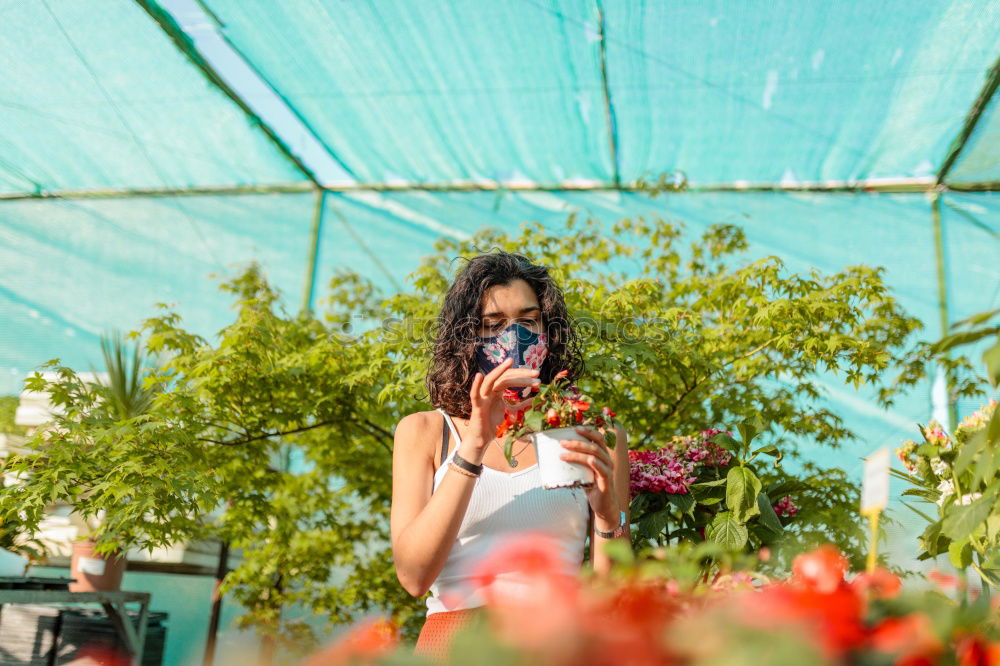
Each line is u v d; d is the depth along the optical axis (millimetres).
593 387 2828
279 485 3484
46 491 2295
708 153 4887
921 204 5098
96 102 4137
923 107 4203
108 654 2725
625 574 492
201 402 2824
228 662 450
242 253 5270
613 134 4734
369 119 4641
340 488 3891
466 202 5578
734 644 369
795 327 2691
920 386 4082
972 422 1501
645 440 2949
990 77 3857
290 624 3676
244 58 3943
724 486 2039
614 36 3707
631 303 2732
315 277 5441
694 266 3504
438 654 1187
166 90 4098
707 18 3539
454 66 4039
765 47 3754
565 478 1190
